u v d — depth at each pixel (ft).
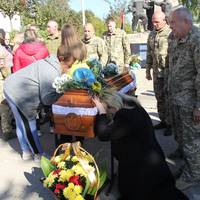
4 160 17.26
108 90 12.25
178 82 13.39
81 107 12.37
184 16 12.79
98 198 12.37
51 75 15.17
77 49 14.42
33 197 13.82
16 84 15.61
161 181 11.05
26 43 17.60
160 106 20.31
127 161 11.10
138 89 35.22
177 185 13.64
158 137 19.53
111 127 11.18
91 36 22.16
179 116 13.97
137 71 45.42
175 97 13.57
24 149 17.16
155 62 19.76
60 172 11.91
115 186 13.70
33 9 69.62
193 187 13.85
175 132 15.17
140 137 11.02
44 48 17.87
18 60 17.65
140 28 59.36
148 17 52.54
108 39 23.57
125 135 10.99
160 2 47.16
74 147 12.21
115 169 15.10
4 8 61.82
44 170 12.59
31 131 16.19
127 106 11.41
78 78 12.73
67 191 11.57
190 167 13.47
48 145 18.79
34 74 15.43
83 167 11.82
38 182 14.97
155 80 20.01
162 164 11.18
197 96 12.78
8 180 15.23
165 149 17.76
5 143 19.72
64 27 14.58
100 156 16.79
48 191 14.20
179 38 13.25
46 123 22.54
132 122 10.93
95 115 12.17
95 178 11.80
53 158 12.65
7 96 15.81
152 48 19.93
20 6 63.77
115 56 23.31
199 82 12.65
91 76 12.73
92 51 22.09
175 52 13.55
